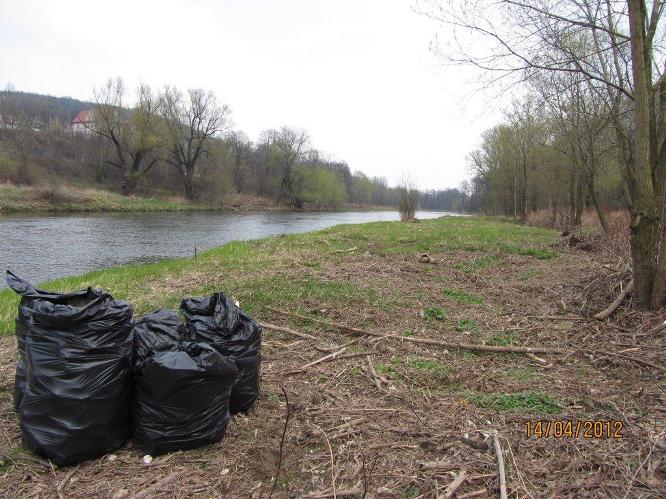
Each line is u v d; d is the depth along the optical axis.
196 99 52.22
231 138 66.06
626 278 7.11
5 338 5.59
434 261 10.89
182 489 2.74
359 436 3.34
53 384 2.90
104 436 3.04
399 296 7.45
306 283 8.05
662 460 3.01
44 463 2.95
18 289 3.24
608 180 25.89
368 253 12.12
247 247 13.34
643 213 6.12
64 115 79.69
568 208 27.69
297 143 66.38
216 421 3.22
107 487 2.77
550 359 4.97
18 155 45.78
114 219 31.48
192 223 31.22
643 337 5.46
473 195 71.88
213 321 3.70
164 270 9.92
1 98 54.59
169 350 3.32
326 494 2.70
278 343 5.37
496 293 7.88
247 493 2.72
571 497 2.68
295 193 66.62
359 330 5.76
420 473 2.90
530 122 25.00
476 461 3.02
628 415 3.63
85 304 3.19
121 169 53.69
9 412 3.59
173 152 54.53
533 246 13.37
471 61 6.89
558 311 6.72
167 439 3.07
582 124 15.73
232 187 61.41
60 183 43.59
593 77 6.57
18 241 18.64
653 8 6.14
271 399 3.97
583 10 6.70
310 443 3.26
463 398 3.99
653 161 6.42
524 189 33.25
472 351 5.24
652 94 6.38
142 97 48.44
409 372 4.56
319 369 4.66
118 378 3.09
